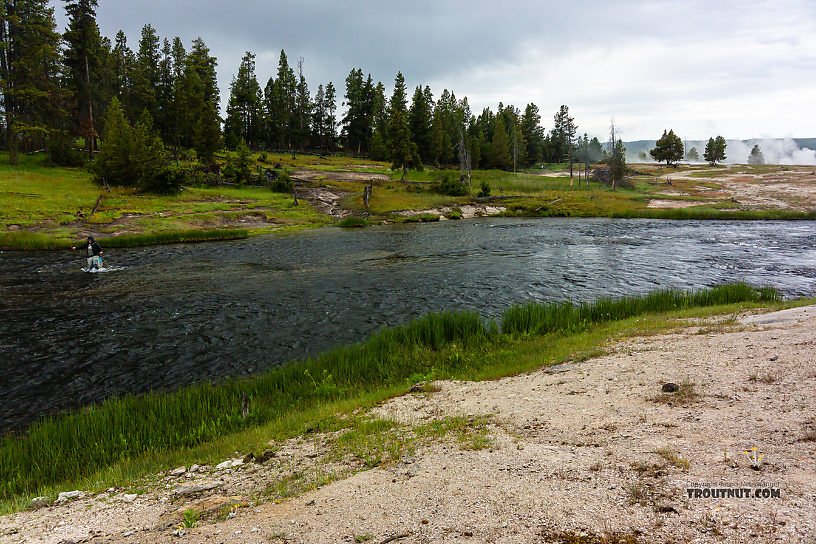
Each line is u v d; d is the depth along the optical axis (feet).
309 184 203.62
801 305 46.50
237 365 42.93
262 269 85.97
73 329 52.54
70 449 26.84
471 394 30.78
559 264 88.79
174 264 90.53
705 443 18.52
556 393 28.27
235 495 19.47
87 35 219.20
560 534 13.44
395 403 30.63
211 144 223.71
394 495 17.35
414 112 308.40
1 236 106.01
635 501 14.83
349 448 23.67
